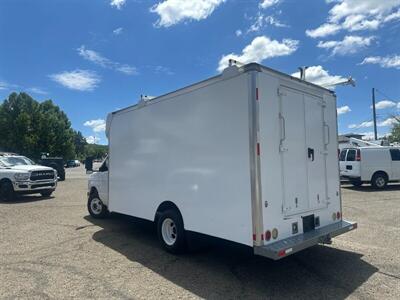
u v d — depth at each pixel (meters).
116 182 7.55
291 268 5.16
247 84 4.48
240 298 4.13
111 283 4.62
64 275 4.94
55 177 14.99
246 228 4.44
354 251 5.99
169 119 5.89
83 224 8.54
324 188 5.50
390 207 10.65
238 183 4.56
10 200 13.36
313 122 5.38
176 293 4.28
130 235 7.35
